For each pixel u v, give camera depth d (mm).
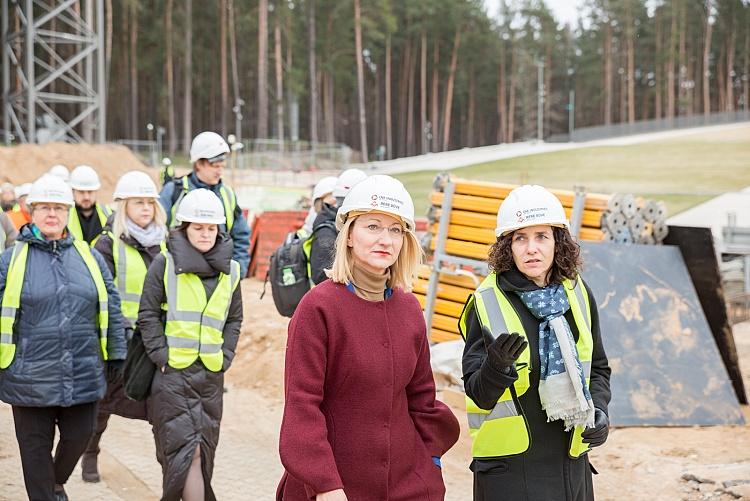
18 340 4789
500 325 3229
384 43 78188
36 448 4824
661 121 76812
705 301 7805
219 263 4754
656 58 82188
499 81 87875
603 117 95250
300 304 2887
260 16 52594
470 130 87250
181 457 4570
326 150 49375
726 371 7496
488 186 8078
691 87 89688
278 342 9750
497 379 2953
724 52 92000
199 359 4695
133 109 58062
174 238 4738
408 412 3039
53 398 4758
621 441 6559
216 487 5895
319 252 5801
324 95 71938
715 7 90625
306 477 2676
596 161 55969
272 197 30484
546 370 3176
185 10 59438
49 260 4910
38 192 4855
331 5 63500
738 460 6102
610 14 85625
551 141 79938
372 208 2830
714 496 5402
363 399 2855
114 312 5133
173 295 4684
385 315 2930
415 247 2992
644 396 7008
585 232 7680
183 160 48156
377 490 2838
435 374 7723
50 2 53281
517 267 3311
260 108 52219
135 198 5738
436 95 79375
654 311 7367
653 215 7863
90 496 5586
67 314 4859
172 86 62125
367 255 2861
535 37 89188
